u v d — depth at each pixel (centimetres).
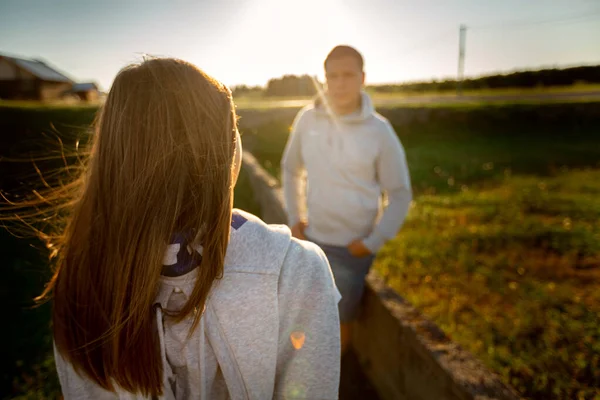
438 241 491
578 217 590
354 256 235
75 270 77
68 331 79
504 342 296
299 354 81
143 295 71
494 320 326
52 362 301
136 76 73
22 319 365
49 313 372
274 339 78
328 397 82
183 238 73
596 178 845
